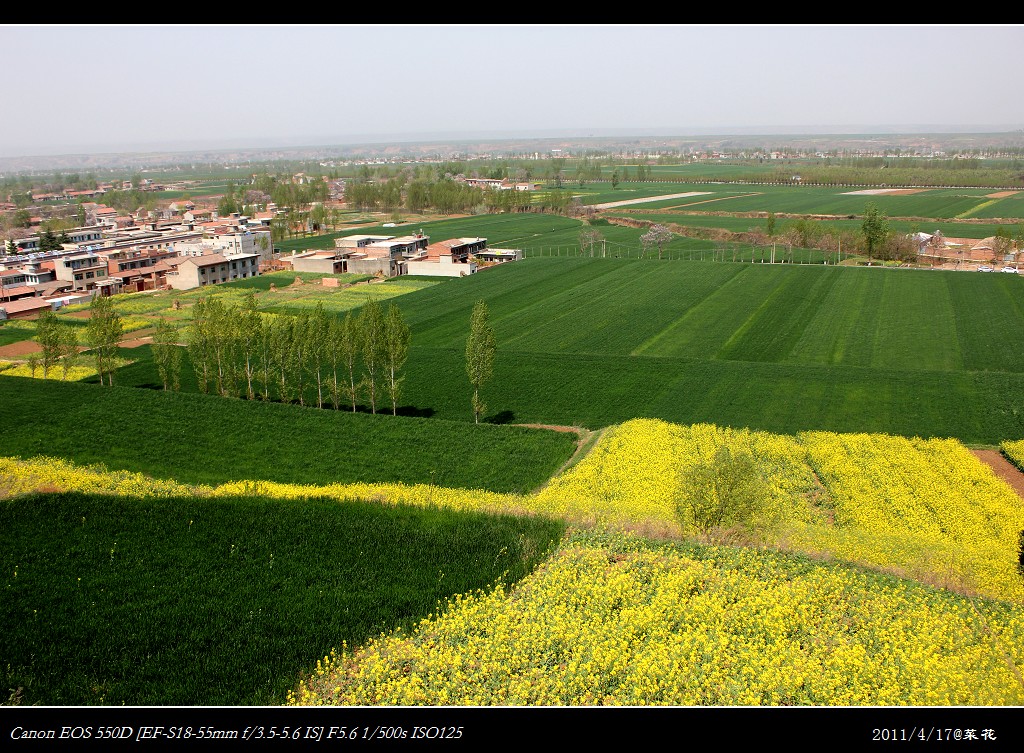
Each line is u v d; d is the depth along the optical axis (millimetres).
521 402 75188
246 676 28516
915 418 66938
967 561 39375
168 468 58688
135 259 152625
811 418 67625
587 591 34000
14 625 32125
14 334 107938
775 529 42469
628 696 26438
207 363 78000
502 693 26797
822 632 30891
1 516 42656
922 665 28047
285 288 139875
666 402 72875
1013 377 74438
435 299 123062
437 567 37469
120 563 37719
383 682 27828
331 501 46406
